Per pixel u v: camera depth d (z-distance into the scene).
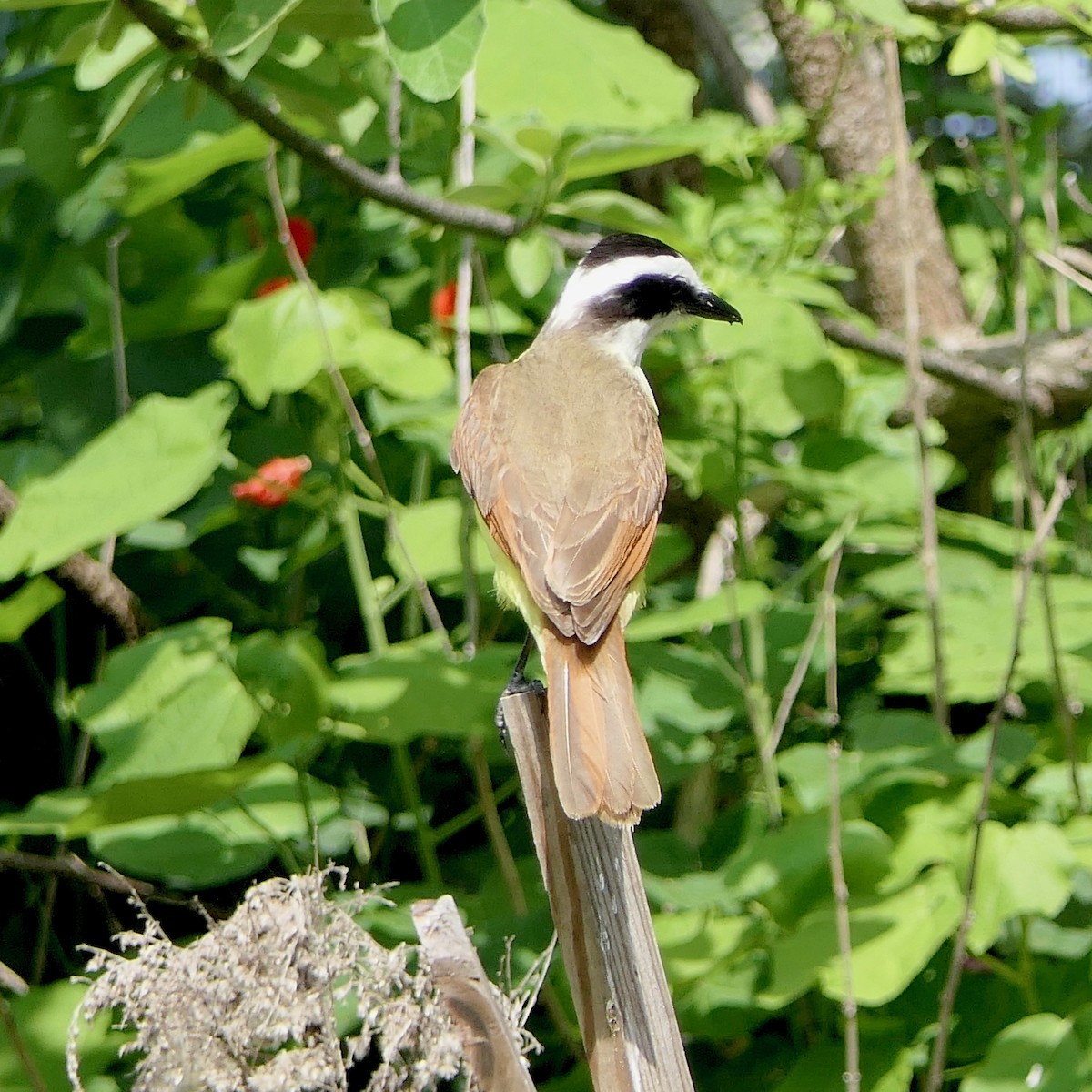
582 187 11.80
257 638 8.21
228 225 11.66
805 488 10.12
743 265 10.48
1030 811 9.08
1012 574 10.52
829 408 9.36
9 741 10.68
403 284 11.44
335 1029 5.62
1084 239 14.73
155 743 8.07
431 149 10.59
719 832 9.60
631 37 9.74
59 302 10.96
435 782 10.53
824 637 9.76
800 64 12.55
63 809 8.09
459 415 8.66
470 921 8.88
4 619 9.23
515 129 8.92
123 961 5.78
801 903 8.05
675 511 11.78
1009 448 12.81
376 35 8.56
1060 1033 7.64
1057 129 14.42
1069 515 12.45
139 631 9.75
